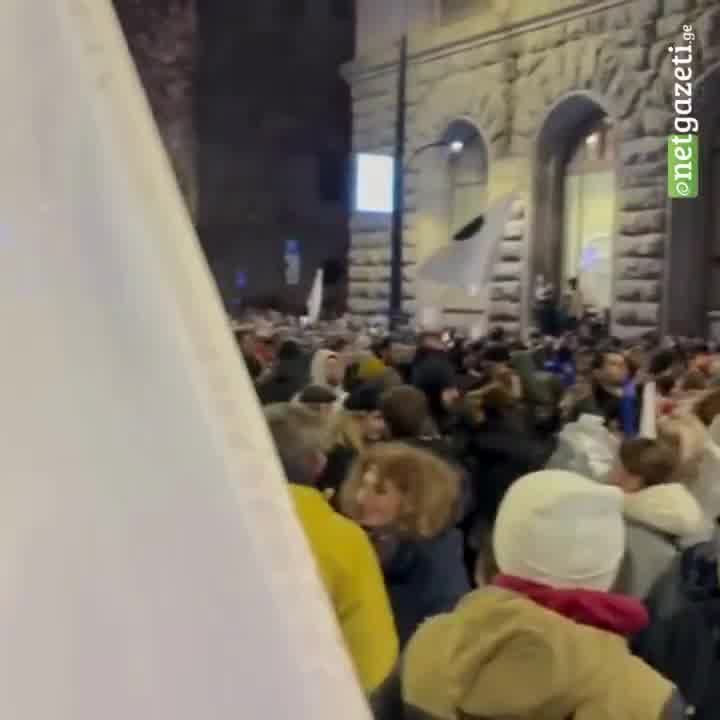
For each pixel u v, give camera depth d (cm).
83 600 129
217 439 133
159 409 132
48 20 134
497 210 2022
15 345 130
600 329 2452
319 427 503
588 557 268
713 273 2472
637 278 2517
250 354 1049
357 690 136
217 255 4331
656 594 405
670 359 1185
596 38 2623
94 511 130
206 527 131
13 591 128
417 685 250
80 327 131
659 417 789
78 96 133
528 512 270
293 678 132
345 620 341
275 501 135
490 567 477
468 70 3075
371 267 3481
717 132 2458
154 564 130
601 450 675
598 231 2748
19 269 131
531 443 717
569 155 2853
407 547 430
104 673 129
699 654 400
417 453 438
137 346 132
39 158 133
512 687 236
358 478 438
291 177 4431
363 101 3562
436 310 2584
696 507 434
